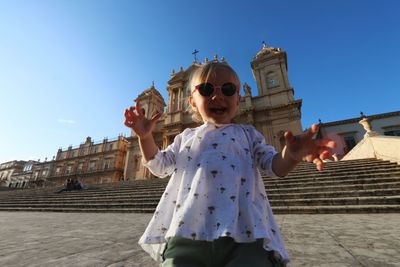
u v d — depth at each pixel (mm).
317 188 7023
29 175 57938
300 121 24203
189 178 1274
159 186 11961
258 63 29344
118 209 8516
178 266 1020
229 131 1402
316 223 4309
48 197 14250
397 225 3705
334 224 4098
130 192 11695
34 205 12039
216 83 1399
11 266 2453
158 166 1360
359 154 11898
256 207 1157
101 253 2861
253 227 1051
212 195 1158
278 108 25406
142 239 1251
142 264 2387
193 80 1521
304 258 2338
